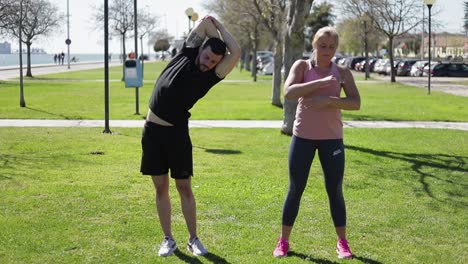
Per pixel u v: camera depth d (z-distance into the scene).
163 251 5.09
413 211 6.70
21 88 19.73
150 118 4.98
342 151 4.95
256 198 7.17
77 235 5.62
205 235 5.69
